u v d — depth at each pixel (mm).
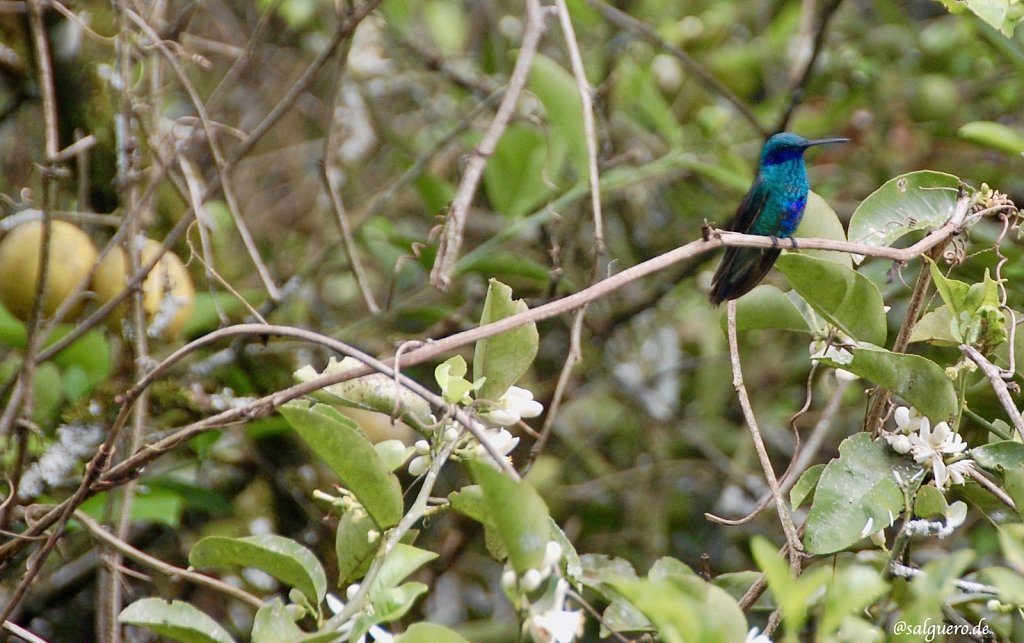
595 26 11641
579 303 4934
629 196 12195
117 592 5707
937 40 12500
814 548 4969
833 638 3758
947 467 5066
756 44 12836
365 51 11875
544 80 8562
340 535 4906
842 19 13148
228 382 8586
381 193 11336
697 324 12531
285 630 4309
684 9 13297
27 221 6934
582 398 11773
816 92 12680
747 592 5641
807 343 12289
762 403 11992
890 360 5141
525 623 3885
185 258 8484
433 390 10078
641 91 10672
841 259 5961
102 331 7652
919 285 5652
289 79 11711
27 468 7113
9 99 7945
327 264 11258
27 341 6027
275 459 9336
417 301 10633
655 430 11867
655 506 11258
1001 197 5785
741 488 11055
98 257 6590
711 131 11078
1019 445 5082
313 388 4742
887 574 4953
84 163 7488
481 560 10805
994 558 8461
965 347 5191
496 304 5129
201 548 4637
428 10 11766
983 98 12375
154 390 7863
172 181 7199
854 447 5188
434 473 4750
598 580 5328
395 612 4172
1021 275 7902
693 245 5246
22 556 7484
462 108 12273
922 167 11906
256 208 11773
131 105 7102
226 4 12234
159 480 7516
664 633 3496
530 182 9469
